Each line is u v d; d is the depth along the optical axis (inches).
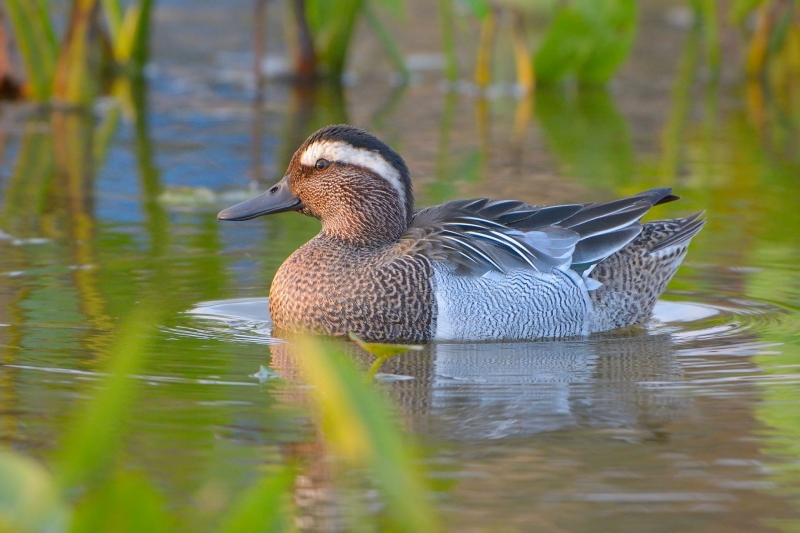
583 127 897.5
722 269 524.4
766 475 295.0
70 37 932.0
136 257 529.3
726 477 293.9
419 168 734.5
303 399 352.2
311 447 311.6
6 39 946.7
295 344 422.6
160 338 418.0
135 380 368.5
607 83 1096.8
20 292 469.1
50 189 668.1
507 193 662.5
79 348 399.5
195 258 531.2
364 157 465.7
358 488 284.5
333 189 466.3
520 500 279.6
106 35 1071.6
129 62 1080.2
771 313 464.1
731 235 577.9
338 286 439.8
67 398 347.9
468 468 298.4
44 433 318.0
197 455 305.3
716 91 1062.4
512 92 1056.2
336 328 439.5
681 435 323.3
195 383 366.9
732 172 732.7
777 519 270.1
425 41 1267.2
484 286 442.0
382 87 1068.5
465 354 418.9
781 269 522.3
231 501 276.1
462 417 338.6
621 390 366.9
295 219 614.9
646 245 472.7
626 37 1051.9
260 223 603.5
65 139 823.1
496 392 365.1
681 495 282.5
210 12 1343.5
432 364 402.3
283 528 185.8
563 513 272.7
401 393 363.3
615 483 289.4
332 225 469.7
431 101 1005.2
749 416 339.9
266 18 1322.6
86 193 660.7
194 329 431.8
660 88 1074.7
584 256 459.5
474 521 268.2
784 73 1146.7
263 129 869.2
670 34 1286.9
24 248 538.9
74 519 178.9
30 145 799.7
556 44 1050.7
